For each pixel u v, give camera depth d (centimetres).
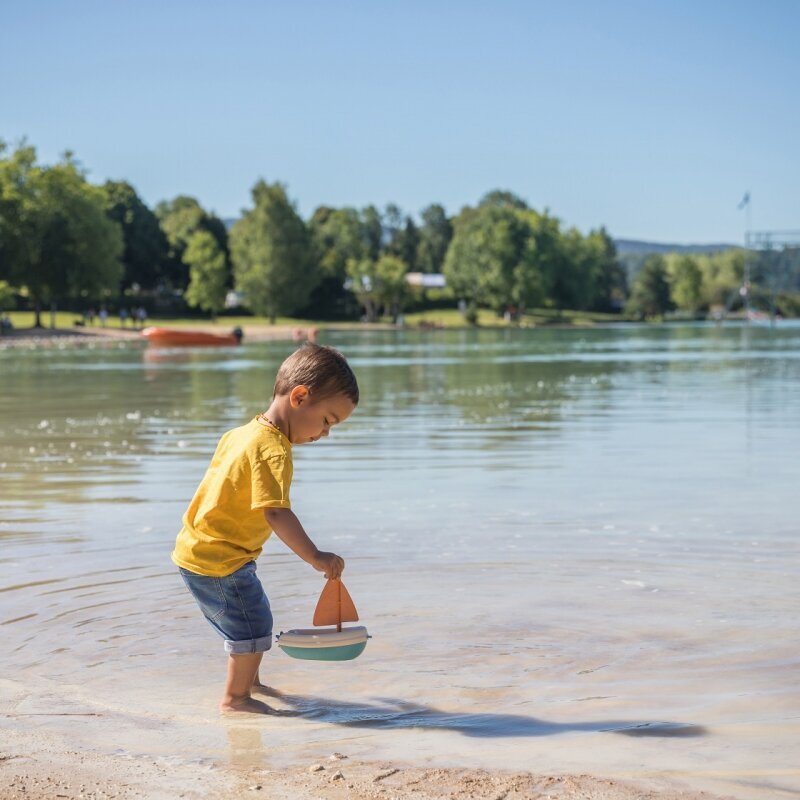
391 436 1188
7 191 8200
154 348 5062
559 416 1422
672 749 310
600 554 575
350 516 700
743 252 17425
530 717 340
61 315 10650
